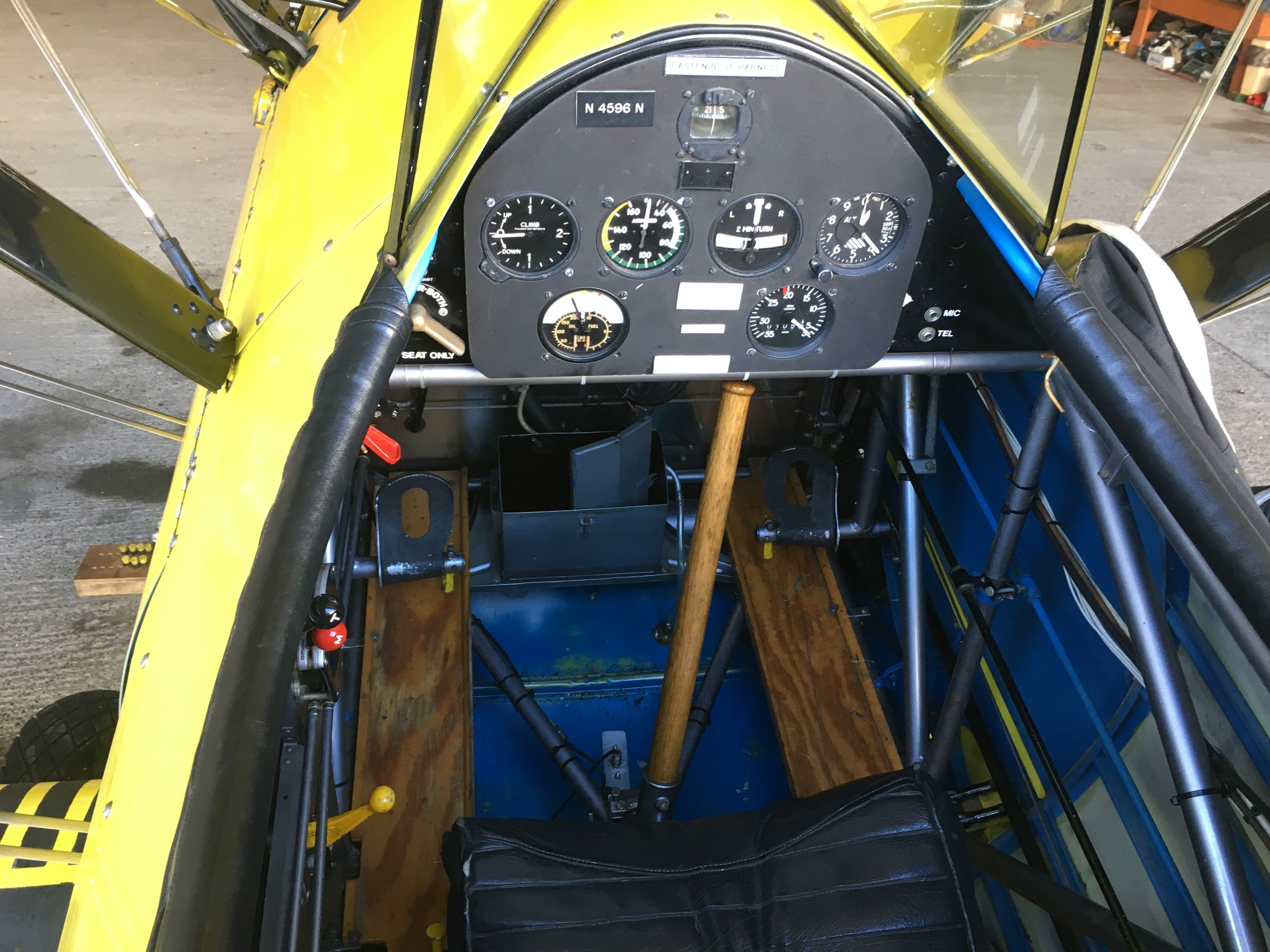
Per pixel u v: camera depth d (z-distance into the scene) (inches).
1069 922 55.4
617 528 83.0
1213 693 52.1
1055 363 51.8
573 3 47.7
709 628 91.7
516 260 55.1
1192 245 60.4
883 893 46.9
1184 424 40.6
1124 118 206.4
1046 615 71.9
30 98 203.2
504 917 45.7
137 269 45.4
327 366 41.0
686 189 52.7
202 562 42.3
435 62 49.8
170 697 37.6
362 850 67.1
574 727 84.2
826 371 64.3
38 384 124.6
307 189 55.1
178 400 125.7
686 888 47.4
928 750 75.2
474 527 92.6
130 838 34.4
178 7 64.3
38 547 104.0
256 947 37.6
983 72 49.1
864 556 97.3
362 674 78.1
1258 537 36.3
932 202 55.6
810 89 49.2
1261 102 217.8
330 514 36.2
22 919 39.8
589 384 88.5
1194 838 46.3
